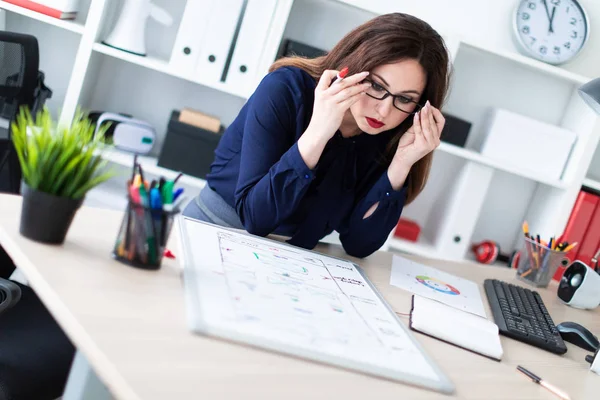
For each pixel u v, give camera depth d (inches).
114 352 32.6
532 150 113.0
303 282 49.2
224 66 107.3
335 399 34.6
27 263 40.5
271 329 39.0
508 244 126.0
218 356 35.1
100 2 101.9
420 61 58.8
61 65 116.6
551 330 59.3
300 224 65.1
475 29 117.9
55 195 42.9
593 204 112.7
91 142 45.5
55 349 52.4
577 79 110.8
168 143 109.0
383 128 61.4
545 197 119.9
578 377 50.5
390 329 46.0
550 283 83.7
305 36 116.6
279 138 61.8
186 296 40.1
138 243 43.6
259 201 58.2
